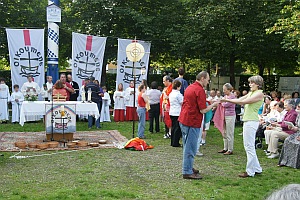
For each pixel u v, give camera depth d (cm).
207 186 560
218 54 1817
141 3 2034
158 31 1850
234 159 769
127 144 859
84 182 573
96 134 1082
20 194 501
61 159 738
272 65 2222
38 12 1962
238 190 543
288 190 117
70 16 2017
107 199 484
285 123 785
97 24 1875
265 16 1595
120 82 1567
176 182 583
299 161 696
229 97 812
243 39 1659
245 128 623
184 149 604
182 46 1727
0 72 2062
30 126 1255
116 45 1981
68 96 1300
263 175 636
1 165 682
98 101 1227
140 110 1012
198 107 586
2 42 1909
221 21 1634
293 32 1204
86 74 1491
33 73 1412
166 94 985
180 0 1973
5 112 1363
